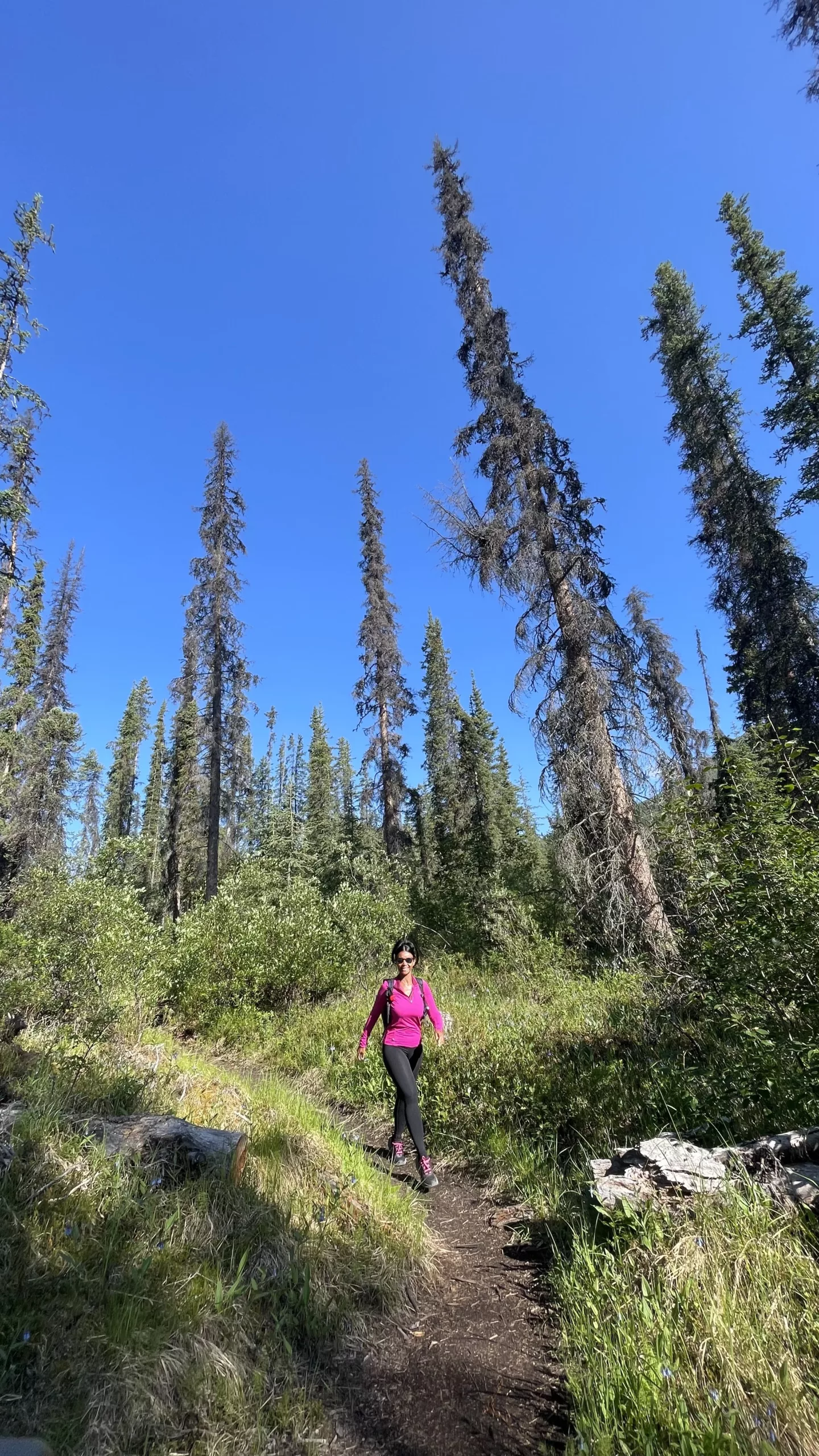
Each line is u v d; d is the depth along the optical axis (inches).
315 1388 96.4
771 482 799.1
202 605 926.4
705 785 186.1
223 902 497.7
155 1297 98.6
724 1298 97.2
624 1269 114.7
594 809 421.1
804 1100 145.7
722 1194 120.1
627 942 375.9
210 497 950.4
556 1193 161.6
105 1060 208.7
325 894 885.8
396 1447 88.4
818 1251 105.4
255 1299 107.2
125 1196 116.6
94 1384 82.4
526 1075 227.5
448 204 551.5
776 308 749.3
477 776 951.6
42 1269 98.7
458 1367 106.5
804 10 362.3
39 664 1163.9
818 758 170.6
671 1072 186.9
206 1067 239.0
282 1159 153.9
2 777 832.3
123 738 1866.4
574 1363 101.1
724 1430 79.2
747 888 160.2
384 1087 254.4
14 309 614.2
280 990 448.1
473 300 530.6
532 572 449.4
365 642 937.5
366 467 987.3
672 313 926.4
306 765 2309.3
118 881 418.0
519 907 494.6
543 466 484.7
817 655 743.1
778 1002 156.9
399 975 198.8
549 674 457.7
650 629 619.5
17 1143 121.8
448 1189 185.2
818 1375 85.6
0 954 282.8
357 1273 123.6
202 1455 79.0
